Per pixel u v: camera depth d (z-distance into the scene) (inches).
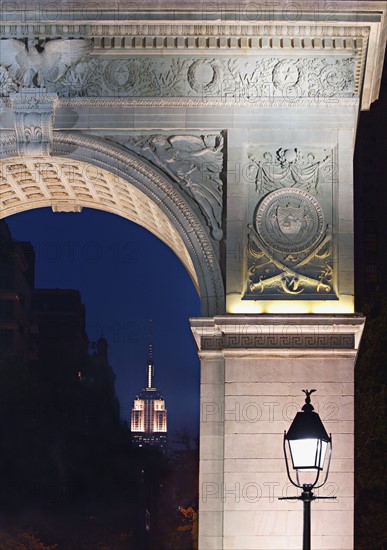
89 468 5093.5
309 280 2171.5
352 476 2096.5
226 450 2111.2
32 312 6245.1
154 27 2218.3
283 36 2224.4
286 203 2197.3
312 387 2128.4
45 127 2213.3
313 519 2084.2
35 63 2231.8
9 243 5772.6
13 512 4662.9
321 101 2212.1
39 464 4815.5
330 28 2214.6
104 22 2214.6
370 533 3681.1
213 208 2206.0
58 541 4766.2
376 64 2361.0
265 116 2214.6
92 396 5684.1
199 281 2187.5
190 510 4623.5
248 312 2158.0
